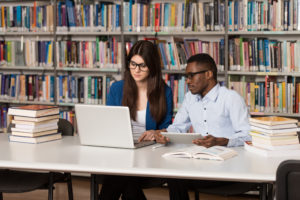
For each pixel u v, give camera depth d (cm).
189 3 402
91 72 470
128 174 192
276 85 380
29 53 461
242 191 244
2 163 205
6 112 469
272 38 409
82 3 439
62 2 446
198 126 278
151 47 277
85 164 199
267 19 379
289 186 160
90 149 236
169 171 187
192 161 205
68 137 280
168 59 412
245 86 389
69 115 444
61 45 446
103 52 432
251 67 388
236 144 241
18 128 260
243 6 384
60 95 451
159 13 409
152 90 280
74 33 437
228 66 396
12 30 461
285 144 218
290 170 158
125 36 429
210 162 202
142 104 287
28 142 256
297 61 374
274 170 186
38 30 453
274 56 381
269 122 215
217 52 397
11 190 251
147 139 257
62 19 442
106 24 427
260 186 239
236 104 260
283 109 380
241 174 180
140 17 414
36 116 254
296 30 372
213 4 395
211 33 394
